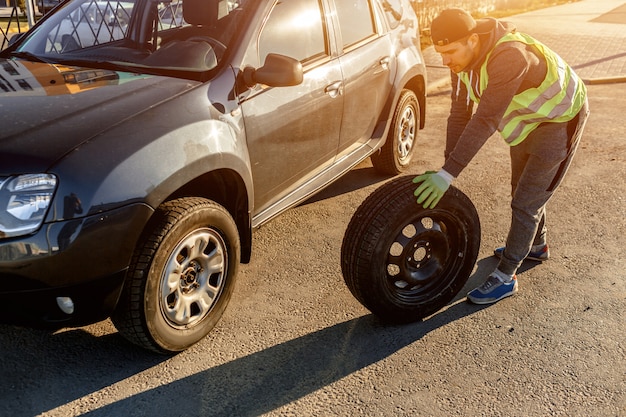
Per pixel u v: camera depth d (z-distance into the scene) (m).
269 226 4.43
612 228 4.49
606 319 3.42
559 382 2.93
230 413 2.72
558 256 4.09
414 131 5.41
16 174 2.43
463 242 3.37
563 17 14.55
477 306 3.54
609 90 8.25
